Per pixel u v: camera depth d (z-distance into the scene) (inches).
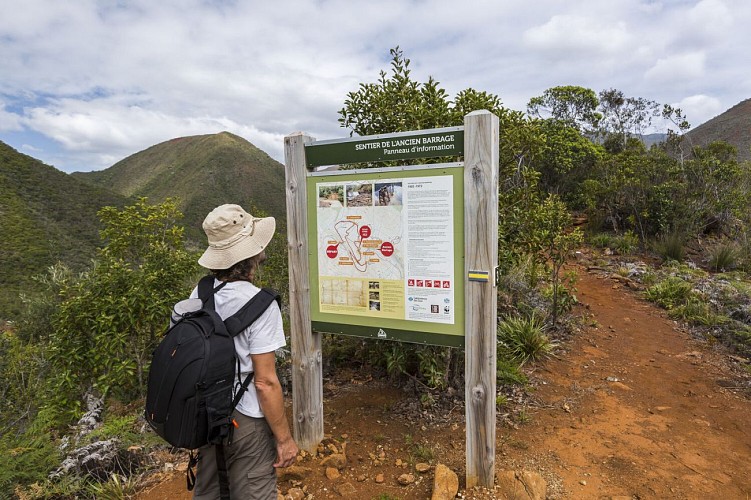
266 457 78.5
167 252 232.8
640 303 298.5
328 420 151.6
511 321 217.9
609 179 502.9
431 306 116.0
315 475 121.0
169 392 68.5
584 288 334.3
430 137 112.2
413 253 116.7
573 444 138.8
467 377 110.4
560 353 216.7
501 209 180.1
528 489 109.0
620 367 203.0
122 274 212.1
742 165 486.9
